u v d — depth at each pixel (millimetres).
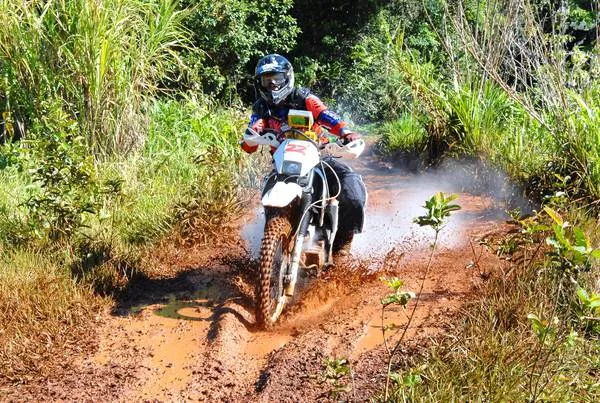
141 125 9281
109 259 6434
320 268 5738
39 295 5609
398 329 5250
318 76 18250
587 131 7613
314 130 5875
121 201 7602
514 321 5000
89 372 4883
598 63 8359
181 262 6734
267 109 5922
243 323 5543
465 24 10312
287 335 5391
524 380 4234
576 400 4164
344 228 6191
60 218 6559
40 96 8562
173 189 8047
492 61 9312
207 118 10102
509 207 7887
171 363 5023
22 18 8766
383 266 6516
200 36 14453
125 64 9172
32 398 4562
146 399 4582
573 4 13984
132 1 9320
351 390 4480
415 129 12086
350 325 5379
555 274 5211
